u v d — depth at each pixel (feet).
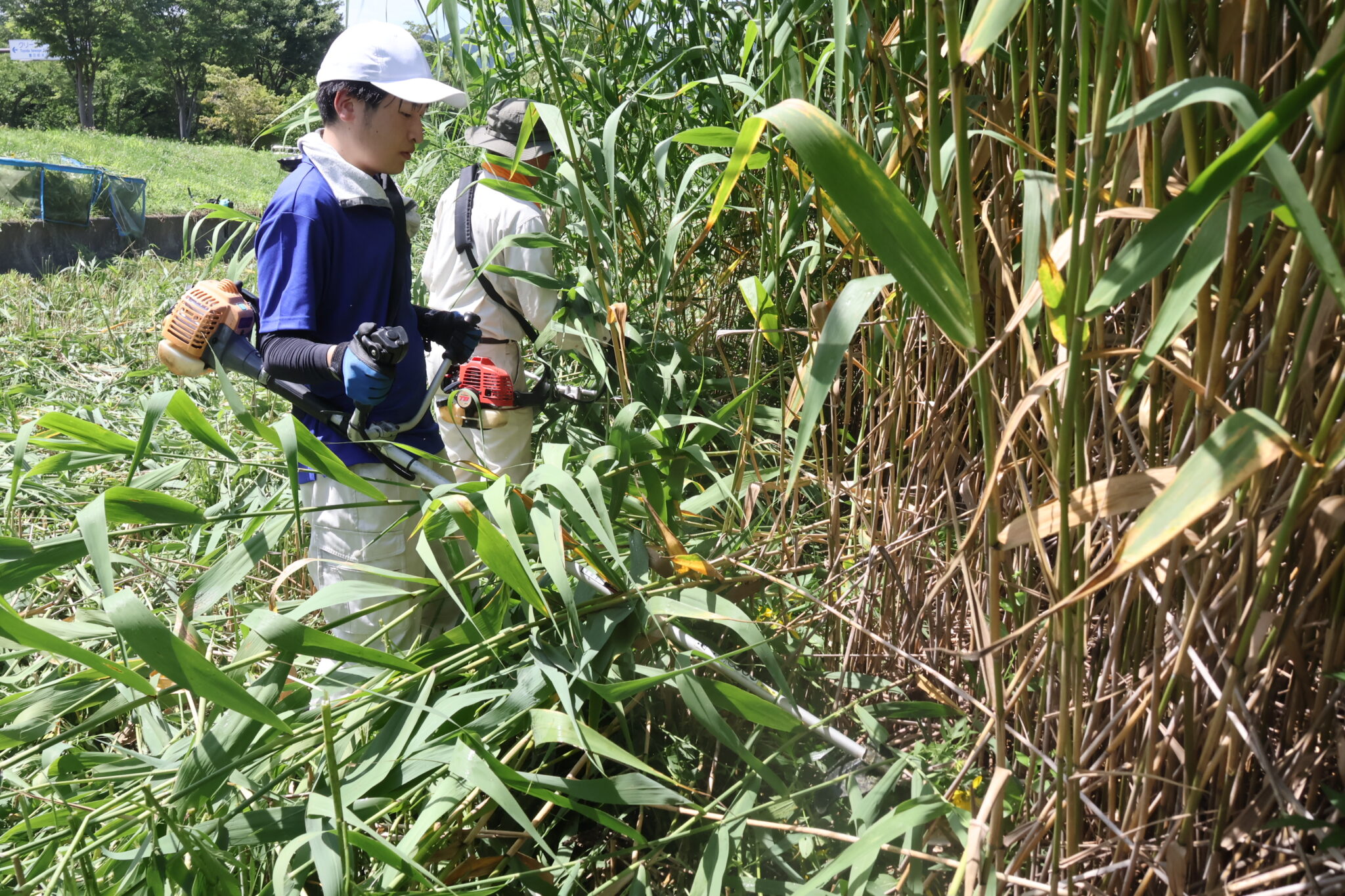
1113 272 2.59
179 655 4.48
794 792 5.66
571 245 7.74
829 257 6.86
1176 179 3.39
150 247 30.32
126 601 4.44
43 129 176.35
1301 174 3.00
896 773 4.97
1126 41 2.65
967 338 2.94
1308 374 3.07
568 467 8.23
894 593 6.16
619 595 6.00
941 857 4.78
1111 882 4.06
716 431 7.03
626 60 9.00
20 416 11.95
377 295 6.88
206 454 10.89
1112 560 2.78
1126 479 3.08
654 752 6.42
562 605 6.15
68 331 17.57
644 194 8.87
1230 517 3.10
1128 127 2.45
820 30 6.10
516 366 9.24
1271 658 3.51
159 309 19.86
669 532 6.17
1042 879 4.23
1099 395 4.00
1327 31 2.88
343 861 4.46
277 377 6.48
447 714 5.19
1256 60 2.79
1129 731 3.99
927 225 2.84
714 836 4.96
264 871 5.39
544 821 5.92
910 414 6.20
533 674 5.57
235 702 4.61
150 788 4.60
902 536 6.03
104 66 185.68
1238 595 3.27
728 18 8.46
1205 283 2.79
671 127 8.79
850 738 6.01
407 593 6.13
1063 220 2.82
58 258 38.55
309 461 5.93
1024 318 3.38
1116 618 3.88
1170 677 3.67
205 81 193.36
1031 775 4.66
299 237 6.48
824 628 6.81
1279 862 3.75
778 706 5.39
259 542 5.82
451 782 5.27
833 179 2.79
